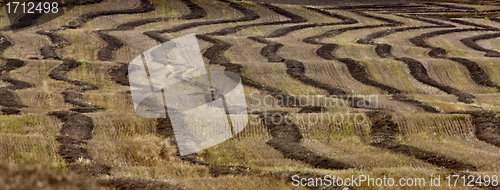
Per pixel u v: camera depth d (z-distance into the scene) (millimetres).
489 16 72375
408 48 50656
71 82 34344
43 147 17984
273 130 23781
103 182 13602
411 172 17125
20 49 44875
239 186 14734
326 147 22266
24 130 20891
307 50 48625
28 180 10492
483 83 40188
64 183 11234
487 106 31578
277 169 17500
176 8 65938
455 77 41656
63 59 41906
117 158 18344
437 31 59594
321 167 19109
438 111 29000
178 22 60656
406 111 28844
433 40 55625
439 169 18469
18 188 9891
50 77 35281
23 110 24922
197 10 65375
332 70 41844
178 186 14156
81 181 11992
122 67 39438
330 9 69438
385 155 21078
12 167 10969
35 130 21125
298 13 66438
